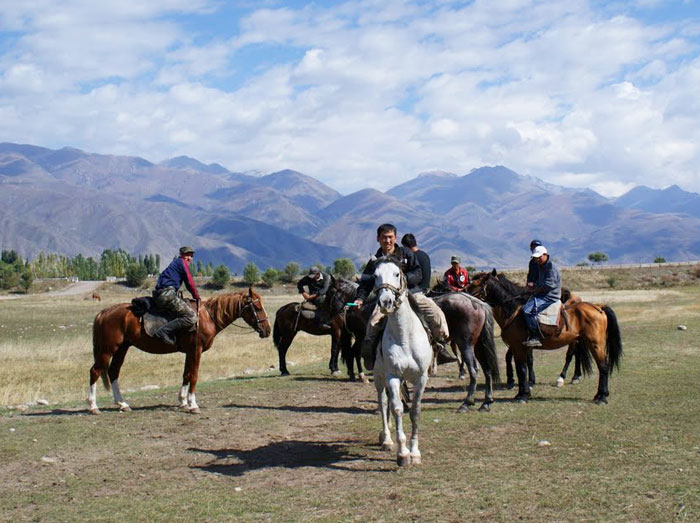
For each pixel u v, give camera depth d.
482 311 12.45
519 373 13.34
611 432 10.12
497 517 6.65
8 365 24.30
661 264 107.81
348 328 16.97
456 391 14.98
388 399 9.60
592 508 6.78
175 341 13.24
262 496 7.66
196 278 127.94
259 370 21.56
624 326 29.44
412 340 8.76
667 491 7.18
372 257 9.41
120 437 10.88
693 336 23.81
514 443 9.69
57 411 13.38
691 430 10.05
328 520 6.78
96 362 13.13
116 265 195.62
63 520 7.05
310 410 13.09
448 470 8.37
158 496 7.79
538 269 13.32
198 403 14.09
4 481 8.52
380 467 8.70
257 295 13.96
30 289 134.12
